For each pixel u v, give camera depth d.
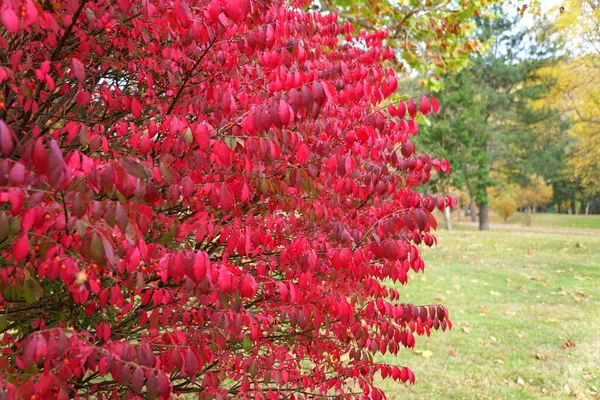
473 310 7.20
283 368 2.49
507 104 21.69
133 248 1.53
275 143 1.82
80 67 1.77
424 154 2.68
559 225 32.78
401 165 2.62
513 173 23.75
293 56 2.28
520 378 4.88
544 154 22.48
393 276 2.44
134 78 2.70
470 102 18.30
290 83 1.83
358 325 2.51
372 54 2.69
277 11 2.24
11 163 1.22
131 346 1.54
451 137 18.19
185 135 1.62
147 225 1.65
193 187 1.75
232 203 1.70
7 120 2.18
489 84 22.23
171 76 2.24
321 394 2.71
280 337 2.72
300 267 2.14
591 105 15.33
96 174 1.29
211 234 2.01
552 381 4.86
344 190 2.44
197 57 2.32
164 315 1.98
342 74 2.15
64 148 2.20
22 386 1.30
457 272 9.98
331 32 3.05
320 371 2.78
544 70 16.78
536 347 5.71
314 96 1.53
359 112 2.48
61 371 1.48
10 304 2.27
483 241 14.69
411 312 2.57
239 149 1.94
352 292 2.61
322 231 2.50
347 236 2.24
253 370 2.13
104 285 2.22
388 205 2.80
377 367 2.67
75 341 1.41
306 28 2.65
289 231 2.42
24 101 2.13
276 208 2.42
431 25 6.81
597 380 4.86
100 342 2.23
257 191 2.23
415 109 2.11
